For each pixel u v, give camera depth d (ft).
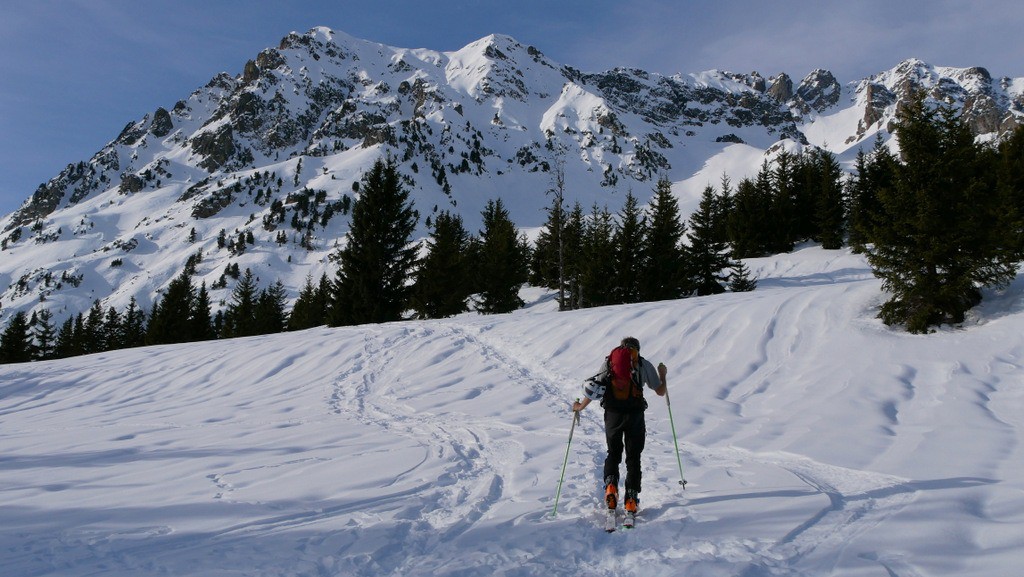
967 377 31.19
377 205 103.86
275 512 16.44
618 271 106.93
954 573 10.54
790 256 126.72
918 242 40.55
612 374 16.55
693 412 30.01
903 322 40.88
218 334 211.41
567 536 13.87
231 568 12.25
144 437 30.94
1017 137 75.00
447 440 26.76
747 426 26.86
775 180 145.48
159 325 163.32
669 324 47.37
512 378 41.34
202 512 16.49
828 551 11.89
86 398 47.88
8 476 22.09
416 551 13.25
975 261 39.58
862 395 30.17
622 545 13.14
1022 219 40.11
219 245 506.07
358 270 103.86
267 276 435.94
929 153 40.78
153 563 12.57
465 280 125.59
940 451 20.12
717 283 109.19
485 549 13.17
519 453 23.68
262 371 49.70
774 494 16.03
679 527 13.94
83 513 16.69
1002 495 14.79
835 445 21.95
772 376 35.88
